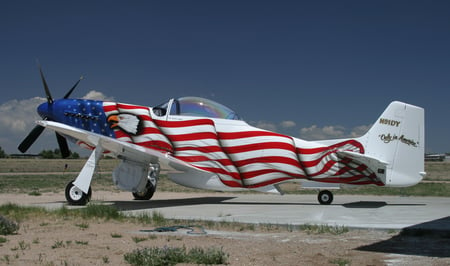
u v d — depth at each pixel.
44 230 6.97
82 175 10.82
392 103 11.12
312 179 11.30
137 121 12.01
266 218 8.34
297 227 7.20
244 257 5.00
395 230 6.77
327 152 11.20
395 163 10.98
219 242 5.96
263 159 11.46
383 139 11.05
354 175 11.04
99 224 7.70
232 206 11.18
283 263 4.71
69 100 12.72
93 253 5.16
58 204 11.47
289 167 11.34
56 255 5.02
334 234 6.63
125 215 8.68
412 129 11.02
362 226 6.99
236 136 11.60
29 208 9.38
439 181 29.45
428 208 10.36
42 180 28.00
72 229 7.09
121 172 11.37
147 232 6.84
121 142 10.23
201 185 11.82
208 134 11.70
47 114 12.69
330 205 11.30
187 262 4.71
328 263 4.71
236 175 11.57
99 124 12.23
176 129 11.80
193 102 11.99
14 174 40.34
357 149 11.11
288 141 11.42
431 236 6.41
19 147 12.88
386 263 4.69
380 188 19.30
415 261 4.78
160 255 4.77
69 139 12.50
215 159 11.64
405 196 14.76
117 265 4.55
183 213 9.40
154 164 11.75
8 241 5.96
